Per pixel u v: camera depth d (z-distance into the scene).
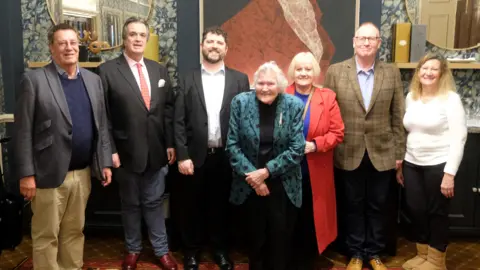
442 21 3.46
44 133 2.32
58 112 2.33
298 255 2.79
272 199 2.51
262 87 2.37
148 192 2.87
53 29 2.34
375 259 2.89
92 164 2.56
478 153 3.24
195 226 2.93
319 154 2.69
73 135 2.40
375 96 2.74
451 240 3.39
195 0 3.44
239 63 3.54
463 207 3.30
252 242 2.60
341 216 3.05
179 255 3.16
